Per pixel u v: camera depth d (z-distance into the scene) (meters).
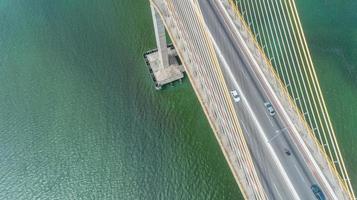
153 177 57.47
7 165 59.91
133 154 59.59
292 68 62.62
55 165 59.47
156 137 60.66
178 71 66.75
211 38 53.41
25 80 67.94
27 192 57.56
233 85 51.53
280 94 50.88
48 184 57.97
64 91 66.19
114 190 56.91
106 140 61.03
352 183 55.22
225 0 59.19
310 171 45.84
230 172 56.38
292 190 44.84
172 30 54.84
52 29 73.62
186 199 55.12
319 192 44.34
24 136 62.22
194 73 50.88
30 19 75.25
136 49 70.25
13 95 66.44
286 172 45.81
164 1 54.97
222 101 45.44
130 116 63.06
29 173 59.06
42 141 61.59
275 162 46.31
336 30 70.19
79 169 58.91
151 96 65.25
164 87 66.25
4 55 71.06
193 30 49.28
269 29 65.94
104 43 71.12
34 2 76.75
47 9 76.19
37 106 65.00
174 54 68.56
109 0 75.75
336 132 58.62
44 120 63.50
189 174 57.06
